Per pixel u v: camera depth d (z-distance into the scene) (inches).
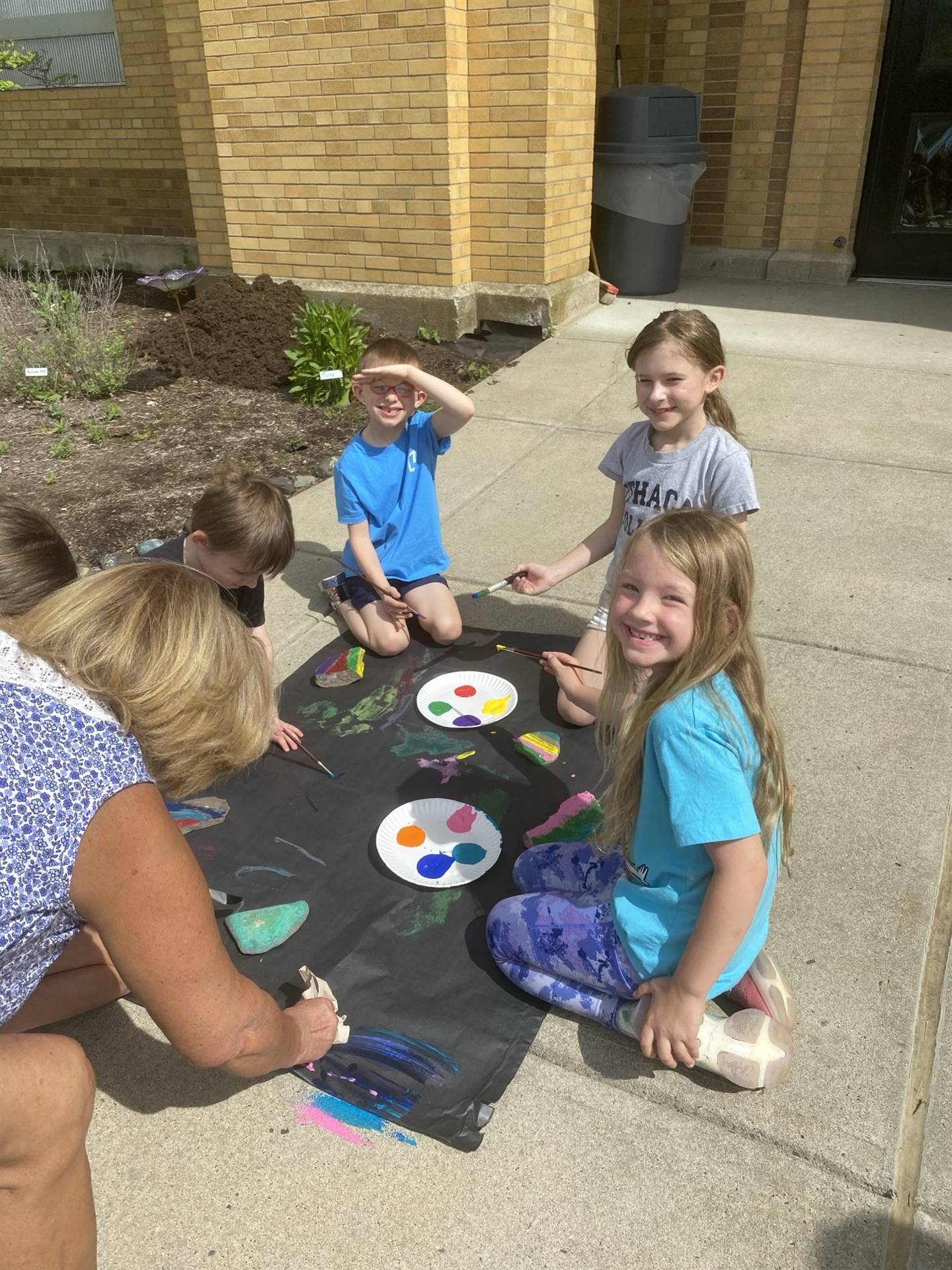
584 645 110.4
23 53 301.3
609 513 156.3
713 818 57.6
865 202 296.2
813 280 303.6
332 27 227.6
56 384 225.3
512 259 245.8
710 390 97.7
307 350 212.2
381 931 81.2
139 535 154.5
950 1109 66.0
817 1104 66.4
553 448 181.9
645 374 95.5
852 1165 62.5
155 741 47.9
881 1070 68.5
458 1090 68.4
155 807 46.2
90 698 46.5
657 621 60.9
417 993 75.7
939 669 113.4
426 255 243.3
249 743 51.7
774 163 296.4
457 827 91.4
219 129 252.8
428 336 247.4
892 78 276.5
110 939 47.1
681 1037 63.9
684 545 59.9
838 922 80.3
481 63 226.5
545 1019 73.7
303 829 92.7
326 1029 69.2
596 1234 59.6
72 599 49.6
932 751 99.8
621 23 296.4
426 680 115.9
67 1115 44.4
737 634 61.4
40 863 42.8
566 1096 68.2
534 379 219.6
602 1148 64.7
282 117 243.8
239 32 238.1
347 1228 60.4
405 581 123.1
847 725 104.3
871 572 134.9
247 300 235.8
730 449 97.5
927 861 86.2
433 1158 64.3
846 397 200.1
